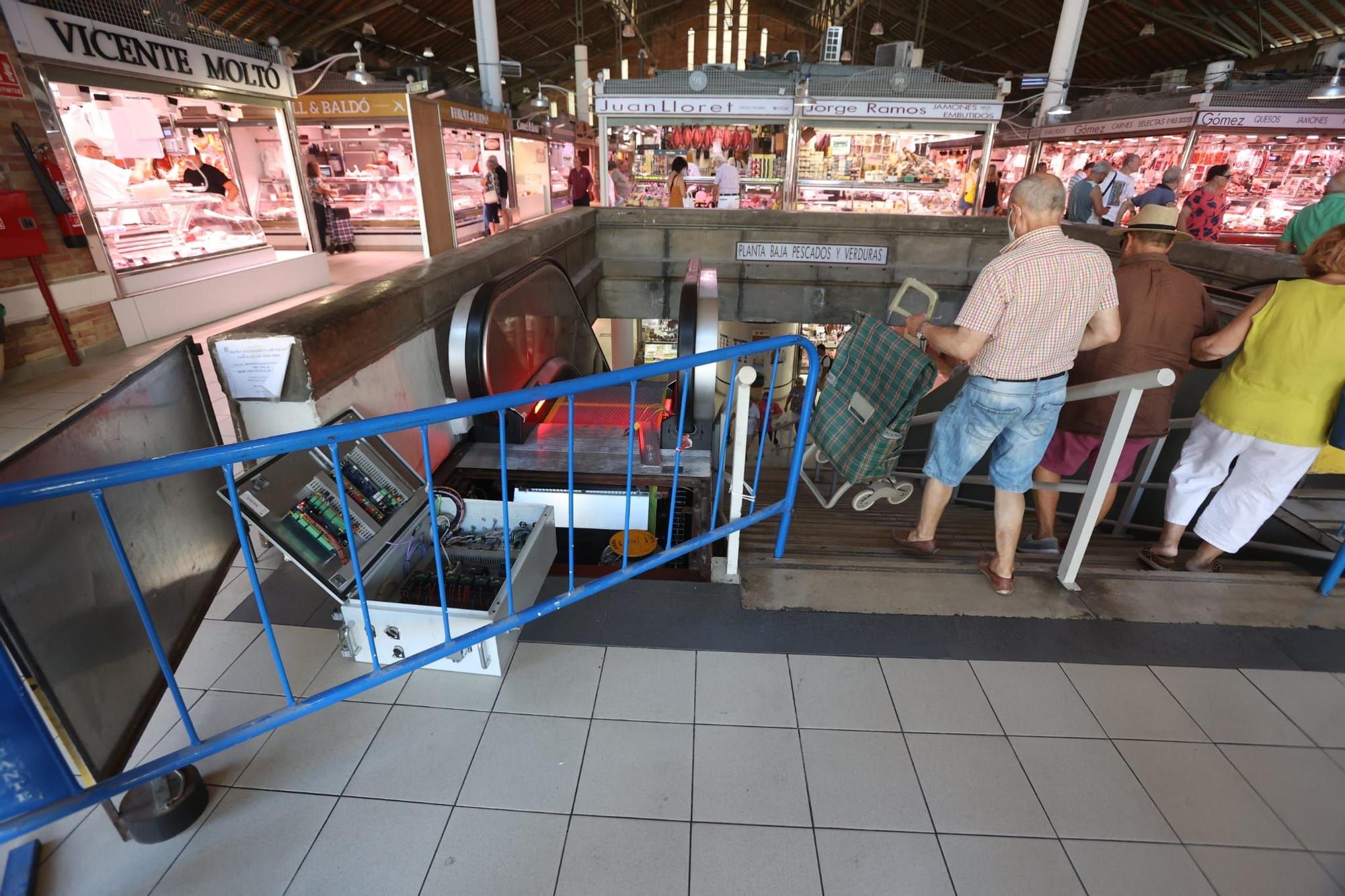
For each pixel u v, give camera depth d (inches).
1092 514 96.2
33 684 49.9
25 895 58.6
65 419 58.3
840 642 89.7
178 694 60.4
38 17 174.1
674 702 79.7
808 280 307.1
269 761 71.5
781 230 298.4
